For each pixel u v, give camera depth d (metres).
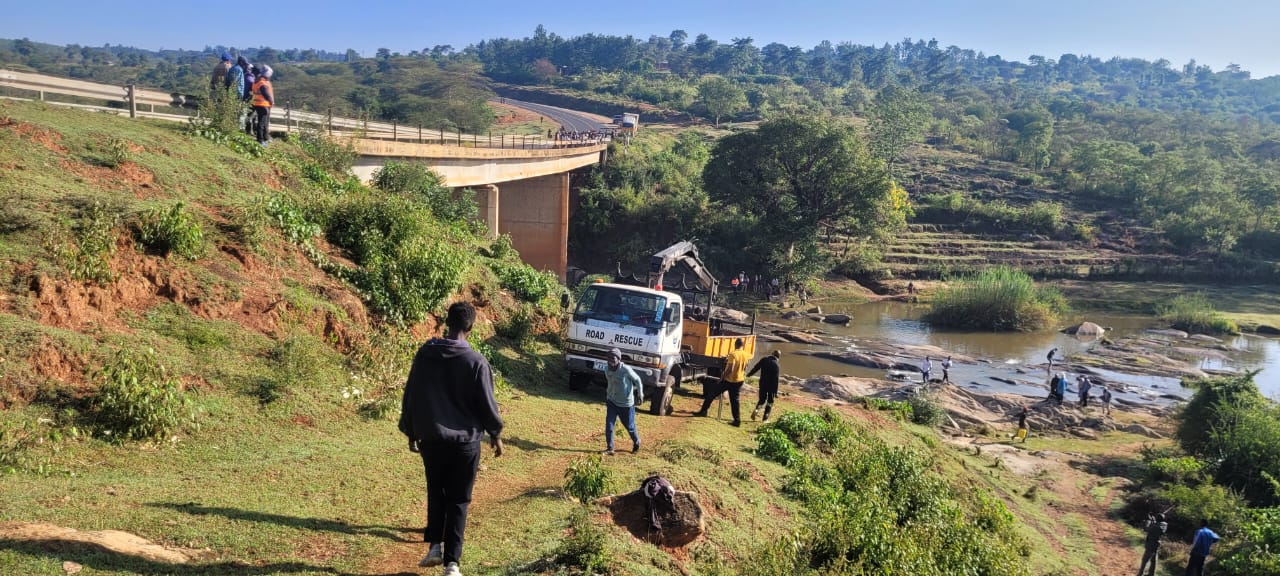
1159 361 47.78
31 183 12.19
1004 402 35.38
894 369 41.72
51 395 8.77
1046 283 74.81
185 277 12.11
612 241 74.88
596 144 72.44
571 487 9.48
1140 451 29.64
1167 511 21.20
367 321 14.63
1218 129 168.38
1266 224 86.75
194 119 19.81
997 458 26.19
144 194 14.14
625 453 12.31
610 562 7.41
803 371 40.22
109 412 8.84
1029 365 45.47
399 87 108.94
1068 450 29.86
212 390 10.41
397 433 11.38
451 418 6.05
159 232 12.10
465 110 85.06
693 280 27.72
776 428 16.39
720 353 20.03
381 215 17.47
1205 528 18.14
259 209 14.76
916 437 22.81
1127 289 73.25
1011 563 13.83
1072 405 35.94
